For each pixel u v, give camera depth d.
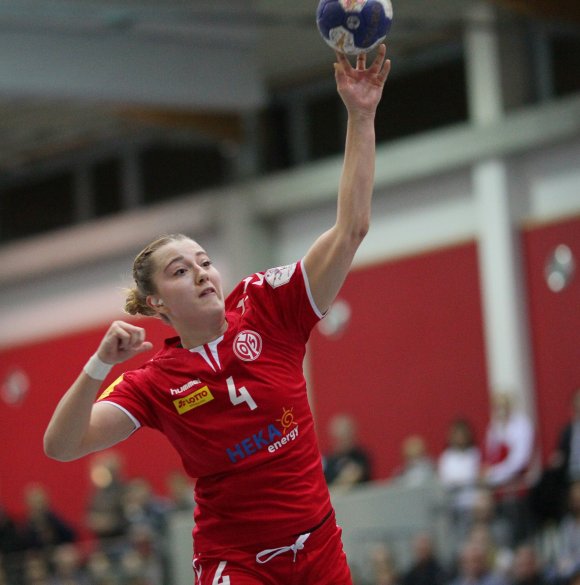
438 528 23.06
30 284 40.25
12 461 40.00
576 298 29.22
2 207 41.59
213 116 34.31
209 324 8.39
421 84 32.69
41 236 39.84
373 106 8.41
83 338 38.56
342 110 34.41
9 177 41.47
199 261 8.51
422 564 22.20
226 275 35.50
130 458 36.84
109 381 32.94
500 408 25.64
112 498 29.38
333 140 34.50
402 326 32.19
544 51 30.64
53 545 30.83
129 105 29.50
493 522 22.75
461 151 30.83
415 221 32.34
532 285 29.98
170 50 29.12
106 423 8.44
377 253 33.03
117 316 37.66
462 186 31.44
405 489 23.45
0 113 34.94
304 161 35.09
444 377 31.27
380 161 32.38
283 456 8.37
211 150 36.50
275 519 8.35
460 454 25.75
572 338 29.22
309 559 8.42
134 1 27.03
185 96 29.27
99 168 39.16
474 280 30.95
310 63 33.84
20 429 39.88
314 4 28.84
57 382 39.12
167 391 8.45
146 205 38.03
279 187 34.22
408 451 26.55
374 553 23.08
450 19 30.42
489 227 30.39
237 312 8.57
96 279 38.47
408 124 32.84
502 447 25.19
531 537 22.39
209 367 8.38
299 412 8.45
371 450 32.47
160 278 8.43
